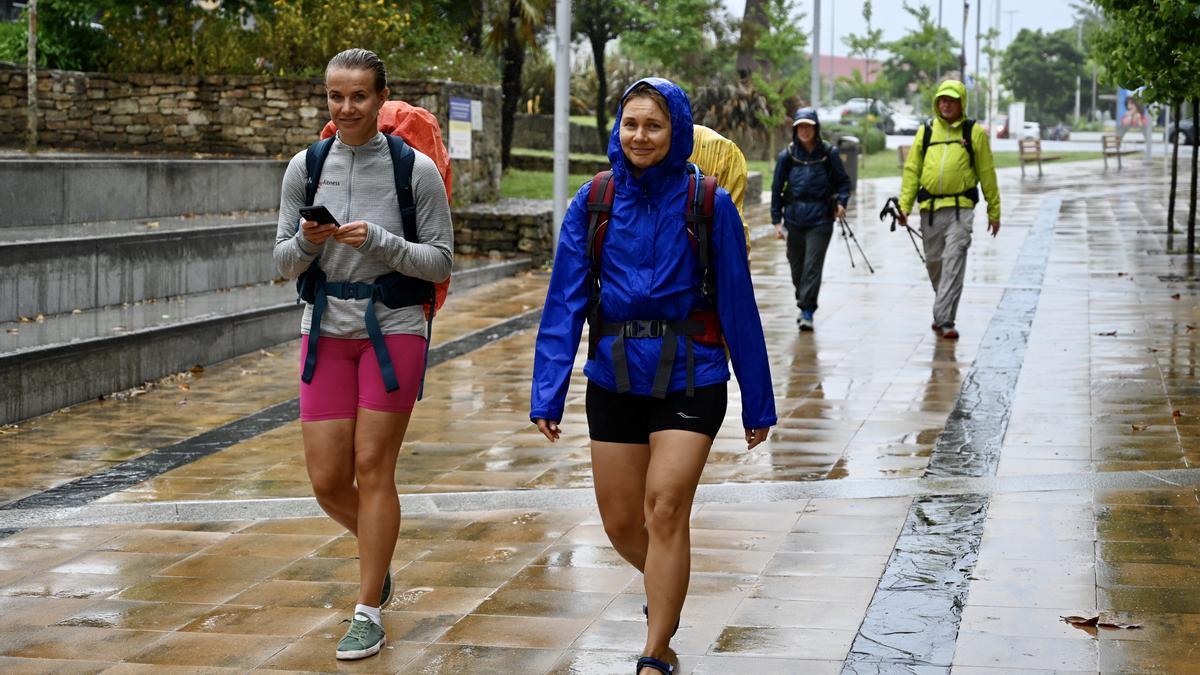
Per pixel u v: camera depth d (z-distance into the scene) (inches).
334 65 205.6
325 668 197.6
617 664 197.6
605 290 187.8
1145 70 671.8
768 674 191.9
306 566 246.4
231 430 366.0
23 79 850.1
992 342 487.5
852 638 205.2
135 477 315.3
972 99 3198.8
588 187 190.2
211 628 214.7
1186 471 302.5
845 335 510.0
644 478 191.3
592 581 235.6
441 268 207.6
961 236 494.9
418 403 398.0
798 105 1802.4
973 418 366.0
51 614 221.9
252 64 861.2
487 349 493.4
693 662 196.9
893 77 3277.6
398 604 225.0
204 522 276.5
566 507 284.0
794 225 518.9
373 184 207.9
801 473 309.9
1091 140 3019.2
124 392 416.8
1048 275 676.7
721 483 301.4
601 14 1439.5
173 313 474.9
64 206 570.9
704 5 1563.7
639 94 183.8
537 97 1667.1
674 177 187.0
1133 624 207.3
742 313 187.2
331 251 205.5
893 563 241.3
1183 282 639.8
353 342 206.7
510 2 1096.8
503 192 1011.3
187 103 846.5
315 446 207.8
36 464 328.2
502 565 245.0
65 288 468.8
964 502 281.1
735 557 246.5
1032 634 204.8
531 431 361.1
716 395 185.6
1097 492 286.5
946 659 195.9
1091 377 417.1
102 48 896.9
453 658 200.8
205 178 660.7
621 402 189.0
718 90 1731.1
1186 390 394.0
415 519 275.9
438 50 945.5
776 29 1689.2
